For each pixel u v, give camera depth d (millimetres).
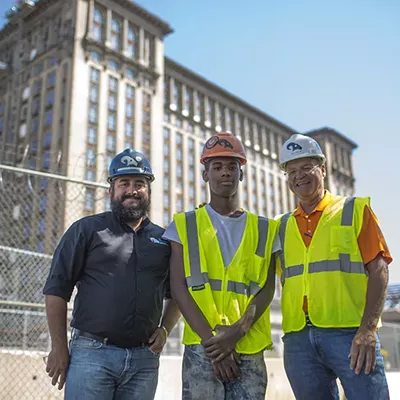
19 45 62031
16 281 7492
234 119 81438
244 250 3648
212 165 3736
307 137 3967
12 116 59125
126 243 3561
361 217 3701
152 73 63969
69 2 58250
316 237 3785
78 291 3508
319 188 3920
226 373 3229
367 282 3588
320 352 3570
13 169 6379
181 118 71688
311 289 3666
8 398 5957
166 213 63781
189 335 3475
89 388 3219
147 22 65938
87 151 52719
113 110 57375
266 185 82875
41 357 6312
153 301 3539
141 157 3803
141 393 3428
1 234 7586
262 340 3504
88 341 3324
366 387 3291
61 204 7426
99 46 57875
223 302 3488
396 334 10648
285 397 7562
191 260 3604
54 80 56094
